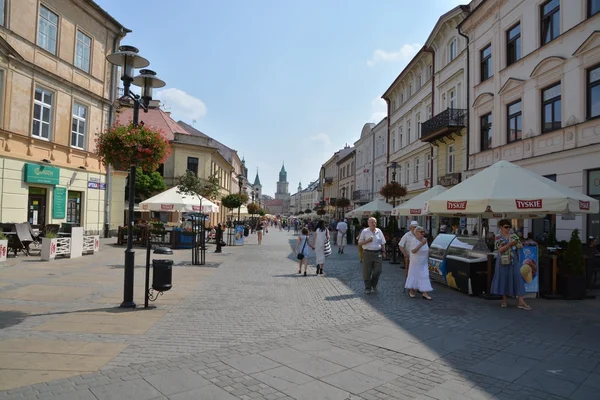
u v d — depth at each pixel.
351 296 9.12
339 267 14.96
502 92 17.20
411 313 7.47
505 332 6.19
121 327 6.03
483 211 8.96
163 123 39.62
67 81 18.97
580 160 12.95
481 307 8.02
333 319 6.92
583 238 12.83
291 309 7.62
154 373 4.29
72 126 19.88
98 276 10.59
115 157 7.57
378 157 40.94
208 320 6.63
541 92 15.06
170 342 5.39
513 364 4.79
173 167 37.50
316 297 8.91
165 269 7.52
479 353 5.19
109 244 20.09
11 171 16.06
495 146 17.78
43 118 18.02
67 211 19.83
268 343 5.46
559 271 9.10
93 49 21.17
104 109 22.28
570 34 13.47
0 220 15.59
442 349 5.34
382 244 9.66
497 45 17.81
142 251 17.86
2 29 15.59
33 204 17.62
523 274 8.72
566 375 4.45
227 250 21.42
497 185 9.21
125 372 4.30
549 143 14.39
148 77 7.94
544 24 15.03
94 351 4.93
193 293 8.96
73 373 4.23
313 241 13.13
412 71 30.42
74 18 19.67
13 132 16.11
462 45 21.92
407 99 31.75
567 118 13.53
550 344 5.58
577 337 5.93
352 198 51.28
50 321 6.22
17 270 11.18
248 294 9.02
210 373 4.34
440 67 24.88
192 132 50.50
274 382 4.15
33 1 17.03
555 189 8.94
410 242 9.05
